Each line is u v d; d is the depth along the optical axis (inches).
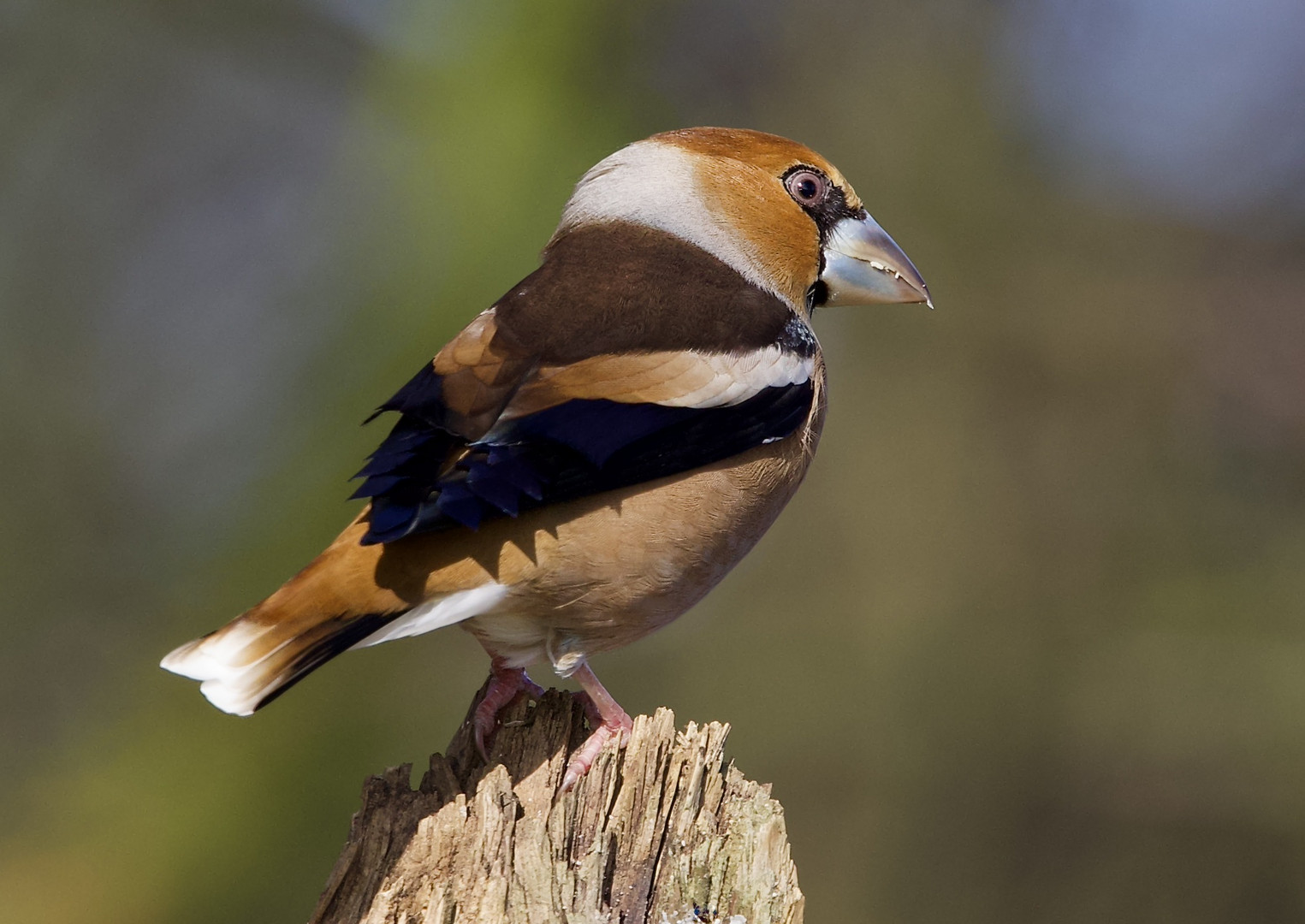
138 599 510.6
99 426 530.9
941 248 567.5
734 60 562.9
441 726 441.4
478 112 442.6
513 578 202.8
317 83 539.2
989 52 574.6
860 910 511.2
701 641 539.8
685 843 191.6
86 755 453.7
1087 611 546.9
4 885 418.3
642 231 249.4
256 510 442.0
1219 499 571.8
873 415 560.1
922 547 546.0
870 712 527.2
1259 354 582.9
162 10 530.0
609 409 210.2
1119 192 589.9
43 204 548.7
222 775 421.4
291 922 410.9
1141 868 522.0
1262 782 521.3
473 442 203.0
